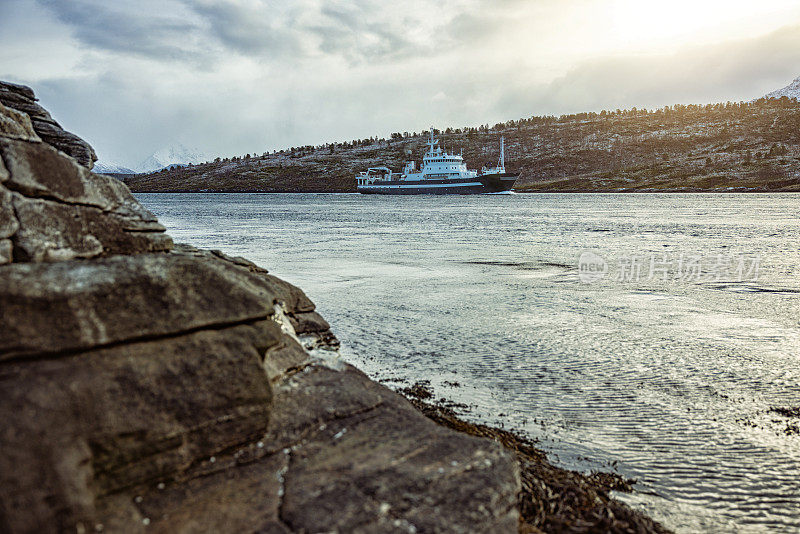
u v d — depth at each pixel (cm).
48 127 828
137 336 425
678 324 1430
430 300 1773
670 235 4306
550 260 2827
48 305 399
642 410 863
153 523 359
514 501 425
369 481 412
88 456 350
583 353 1178
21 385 349
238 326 496
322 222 6347
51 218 584
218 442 427
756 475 657
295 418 499
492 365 1104
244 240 4012
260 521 367
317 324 923
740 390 948
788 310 1590
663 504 589
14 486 306
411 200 14650
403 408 573
